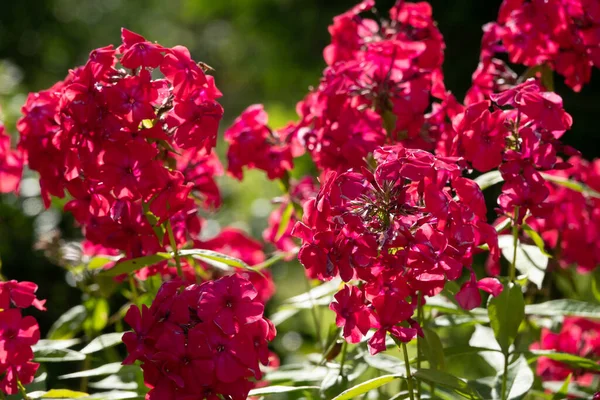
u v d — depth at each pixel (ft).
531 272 2.91
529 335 3.31
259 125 3.28
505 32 3.15
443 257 2.47
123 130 2.66
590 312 2.91
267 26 8.36
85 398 2.77
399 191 2.50
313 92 3.22
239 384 2.52
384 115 3.09
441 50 3.13
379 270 2.50
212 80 2.74
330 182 2.50
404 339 2.49
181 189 2.71
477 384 2.94
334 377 2.94
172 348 2.48
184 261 3.12
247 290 2.52
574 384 3.27
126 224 2.94
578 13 3.03
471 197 2.51
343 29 3.21
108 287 3.14
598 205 3.35
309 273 2.89
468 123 2.65
